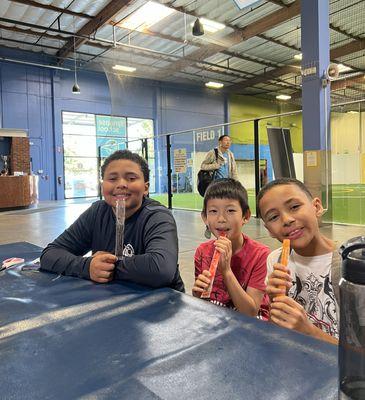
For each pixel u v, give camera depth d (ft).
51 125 38.42
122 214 3.87
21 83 36.42
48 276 4.03
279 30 32.42
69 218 22.54
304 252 3.42
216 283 4.32
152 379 1.86
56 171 38.96
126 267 3.65
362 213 20.45
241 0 13.58
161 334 2.40
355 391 1.41
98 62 37.78
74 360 2.11
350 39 33.63
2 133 31.76
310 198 3.32
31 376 1.95
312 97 15.21
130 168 4.24
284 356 2.03
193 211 25.36
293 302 2.67
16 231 17.47
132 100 42.86
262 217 3.34
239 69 42.93
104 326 2.58
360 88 45.06
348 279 1.41
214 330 2.43
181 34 31.22
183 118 46.85
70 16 27.91
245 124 51.49
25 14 27.48
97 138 41.60
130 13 26.96
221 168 18.53
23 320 2.74
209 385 1.79
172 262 3.65
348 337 1.42
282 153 20.29
